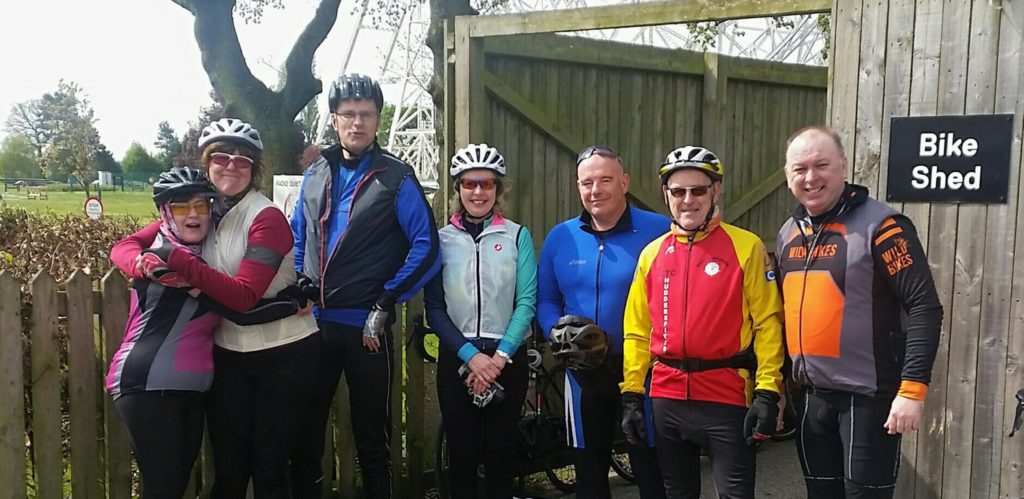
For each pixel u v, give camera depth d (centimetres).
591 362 272
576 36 447
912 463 309
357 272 289
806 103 593
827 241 239
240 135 259
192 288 247
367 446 299
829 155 236
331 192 298
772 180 558
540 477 422
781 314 250
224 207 263
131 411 244
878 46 307
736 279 247
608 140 473
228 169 257
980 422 293
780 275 253
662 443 263
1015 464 287
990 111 284
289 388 267
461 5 794
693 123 517
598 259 289
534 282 311
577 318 277
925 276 223
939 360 300
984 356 291
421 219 293
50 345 298
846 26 315
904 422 218
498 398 294
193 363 251
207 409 267
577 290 293
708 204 253
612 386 284
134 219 1154
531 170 440
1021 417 284
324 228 295
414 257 290
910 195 302
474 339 301
